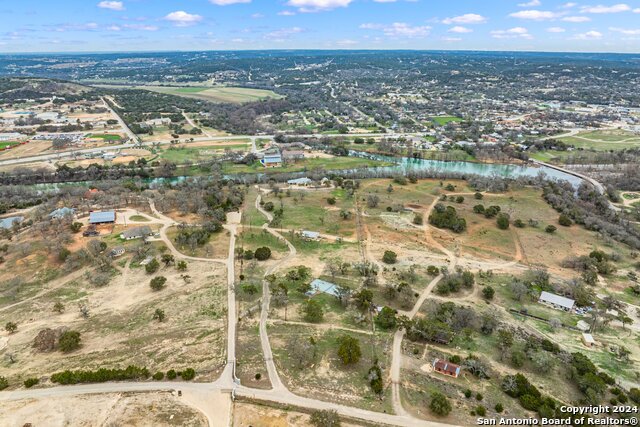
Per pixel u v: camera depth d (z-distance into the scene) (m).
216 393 69.00
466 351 83.25
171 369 74.69
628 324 94.12
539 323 94.50
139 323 91.19
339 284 108.81
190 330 87.88
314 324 91.12
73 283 109.44
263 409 65.69
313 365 77.06
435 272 114.88
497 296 105.38
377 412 65.81
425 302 101.44
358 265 116.56
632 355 83.75
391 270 117.19
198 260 121.94
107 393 68.81
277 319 92.62
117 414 64.00
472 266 121.31
